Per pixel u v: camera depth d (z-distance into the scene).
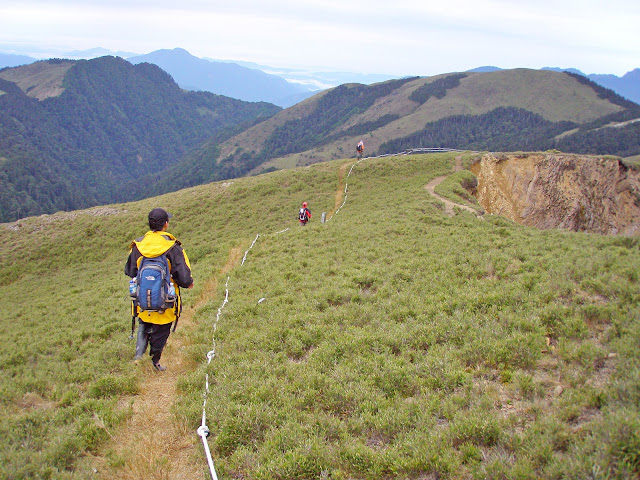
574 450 3.96
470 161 42.12
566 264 10.44
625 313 7.25
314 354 7.42
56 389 7.63
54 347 12.28
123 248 37.69
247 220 37.62
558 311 7.68
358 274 12.36
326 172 45.84
